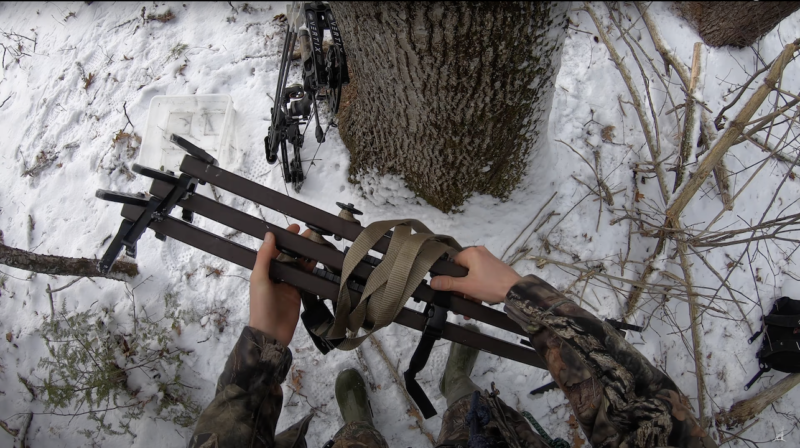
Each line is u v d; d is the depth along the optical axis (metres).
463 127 1.63
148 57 2.68
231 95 2.54
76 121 2.61
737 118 1.86
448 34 1.23
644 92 2.48
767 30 2.47
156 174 1.11
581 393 0.98
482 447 1.28
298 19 1.57
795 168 2.54
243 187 1.20
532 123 1.77
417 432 2.08
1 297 2.29
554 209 2.27
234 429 1.05
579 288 2.18
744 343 2.25
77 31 2.79
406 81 1.48
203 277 2.24
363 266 1.20
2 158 2.59
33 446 2.10
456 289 1.15
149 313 2.19
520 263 2.21
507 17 1.19
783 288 2.37
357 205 2.27
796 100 1.81
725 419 2.18
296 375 2.12
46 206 2.46
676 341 2.19
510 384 2.12
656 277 2.16
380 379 2.12
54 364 2.12
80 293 2.24
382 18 1.23
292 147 2.36
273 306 1.16
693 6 2.56
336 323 1.17
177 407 2.07
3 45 2.80
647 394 0.90
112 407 2.08
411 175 2.07
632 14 2.62
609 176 2.33
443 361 2.14
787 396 2.23
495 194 2.13
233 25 2.71
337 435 1.74
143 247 2.27
